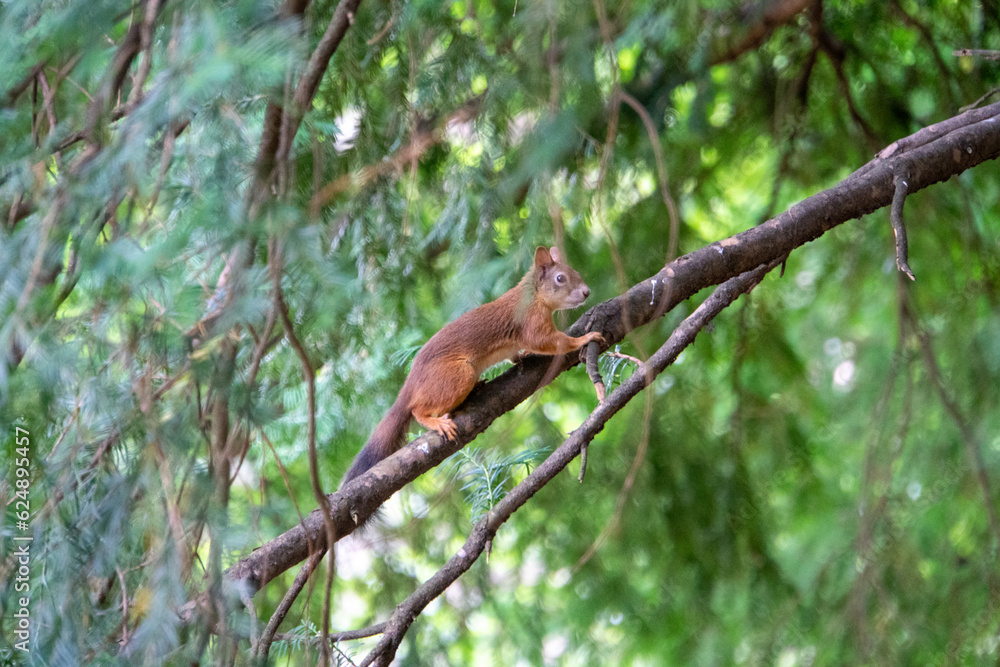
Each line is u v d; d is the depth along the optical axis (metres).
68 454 4.82
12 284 4.67
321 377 8.59
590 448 12.43
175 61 4.58
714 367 13.20
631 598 12.18
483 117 6.37
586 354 7.41
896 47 13.41
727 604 12.26
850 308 13.49
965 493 11.29
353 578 11.24
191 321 4.63
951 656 10.65
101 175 4.57
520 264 7.61
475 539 6.56
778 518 14.20
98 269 4.34
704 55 10.44
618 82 5.17
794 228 7.92
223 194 4.57
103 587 5.05
